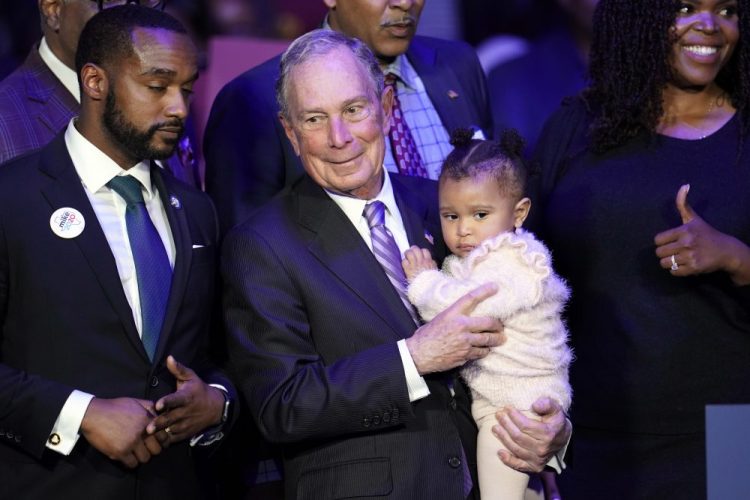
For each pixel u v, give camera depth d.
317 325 8.73
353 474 8.50
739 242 9.33
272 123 10.62
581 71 14.55
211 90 13.56
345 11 10.97
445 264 9.37
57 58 10.02
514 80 14.62
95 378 8.45
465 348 8.41
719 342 9.67
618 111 9.99
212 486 9.48
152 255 8.81
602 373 9.97
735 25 9.72
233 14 15.10
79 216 8.50
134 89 8.53
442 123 11.45
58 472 8.40
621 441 9.94
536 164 10.23
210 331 9.69
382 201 9.27
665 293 9.73
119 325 8.49
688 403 9.72
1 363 8.38
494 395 8.85
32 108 9.83
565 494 10.24
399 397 8.36
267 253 8.77
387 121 9.35
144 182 8.99
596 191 9.99
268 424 8.45
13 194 8.42
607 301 9.93
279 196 9.25
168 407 8.29
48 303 8.35
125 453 8.19
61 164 8.64
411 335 8.77
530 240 9.16
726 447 7.50
